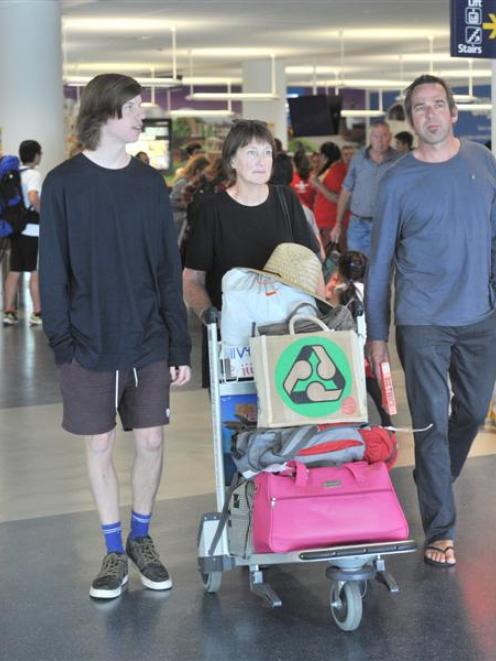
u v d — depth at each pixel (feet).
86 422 14.89
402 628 13.94
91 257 14.58
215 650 13.43
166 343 15.23
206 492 20.18
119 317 14.74
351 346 14.15
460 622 14.10
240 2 54.60
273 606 14.62
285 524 13.30
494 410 24.04
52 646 13.65
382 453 14.15
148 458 15.49
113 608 14.82
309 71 98.94
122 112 14.39
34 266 42.27
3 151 49.01
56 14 49.19
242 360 14.89
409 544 13.35
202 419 26.20
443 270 16.22
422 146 16.30
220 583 15.29
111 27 64.39
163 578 15.40
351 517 13.42
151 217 14.83
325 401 13.92
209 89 117.80
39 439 24.73
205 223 16.06
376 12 59.98
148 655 13.33
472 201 16.15
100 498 15.34
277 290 14.83
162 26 64.49
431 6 57.57
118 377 14.89
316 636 13.76
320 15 60.85
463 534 17.42
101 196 14.57
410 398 16.58
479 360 16.71
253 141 15.72
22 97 48.62
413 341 16.37
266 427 13.83
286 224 16.15
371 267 16.66
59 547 17.34
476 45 23.56
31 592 15.46
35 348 37.17
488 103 92.43
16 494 20.40
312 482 13.55
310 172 51.72
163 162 92.89
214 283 16.21
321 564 16.37
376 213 16.60
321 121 82.38
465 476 20.65
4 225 41.70
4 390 30.30
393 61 90.89
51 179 14.51
